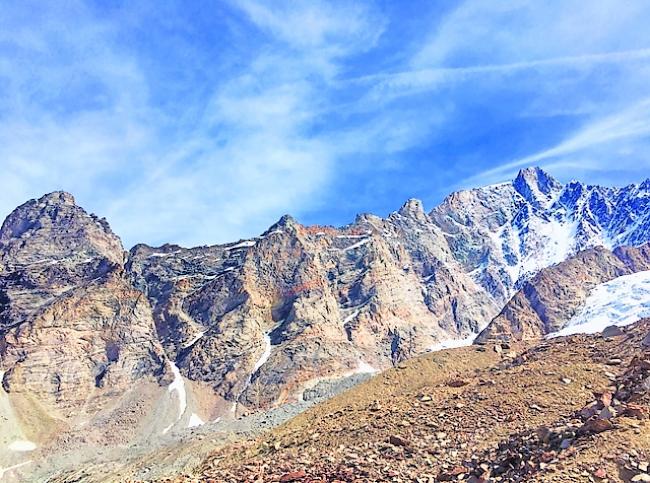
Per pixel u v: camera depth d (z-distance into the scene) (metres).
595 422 32.59
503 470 33.72
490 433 43.75
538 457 31.91
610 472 27.72
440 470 38.06
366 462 41.94
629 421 31.88
